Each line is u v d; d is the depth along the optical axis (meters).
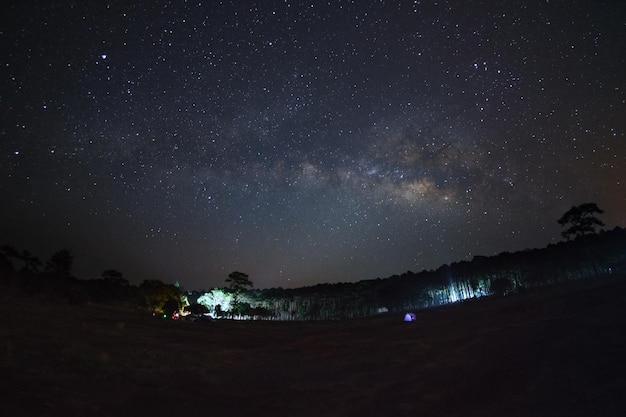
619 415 10.81
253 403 13.88
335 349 29.89
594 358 16.23
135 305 75.25
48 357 15.15
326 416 12.70
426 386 16.12
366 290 102.38
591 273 68.94
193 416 11.97
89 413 10.70
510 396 13.53
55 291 57.16
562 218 68.44
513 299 53.81
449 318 45.09
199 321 64.88
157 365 17.92
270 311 98.12
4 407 9.70
